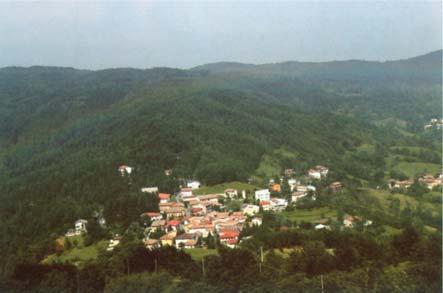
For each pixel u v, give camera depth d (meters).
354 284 77.75
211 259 88.38
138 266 89.81
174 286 80.56
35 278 88.50
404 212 135.38
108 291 82.19
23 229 133.62
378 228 115.12
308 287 77.38
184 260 91.81
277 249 100.62
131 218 133.62
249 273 82.12
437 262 83.50
